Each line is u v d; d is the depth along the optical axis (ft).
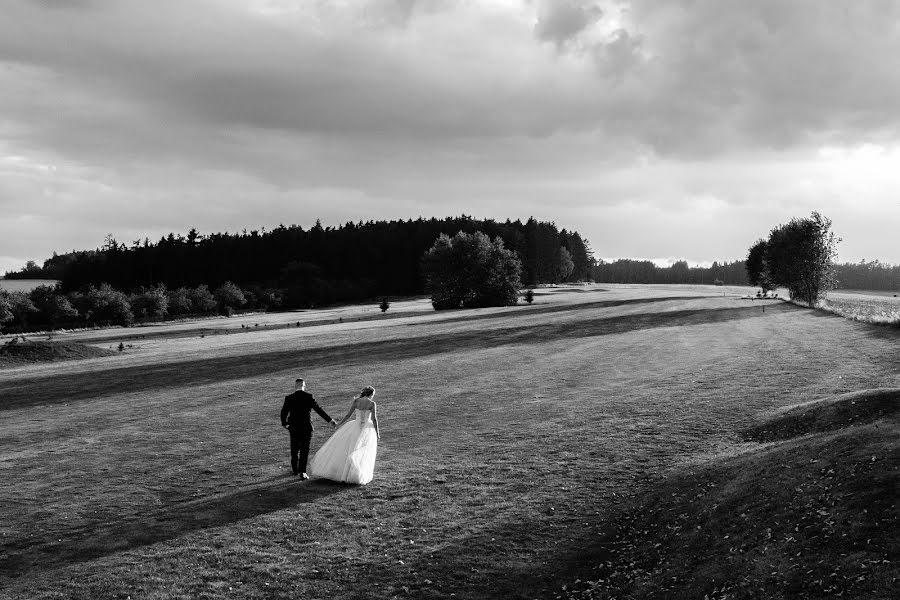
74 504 47.14
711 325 176.04
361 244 625.82
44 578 35.01
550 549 37.68
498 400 83.05
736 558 31.17
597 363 113.80
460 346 152.56
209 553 37.78
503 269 370.53
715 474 44.45
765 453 44.83
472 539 39.19
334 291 536.83
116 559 37.24
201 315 442.50
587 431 63.41
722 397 74.18
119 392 103.45
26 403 96.78
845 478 34.47
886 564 26.25
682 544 35.17
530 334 175.01
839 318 169.37
